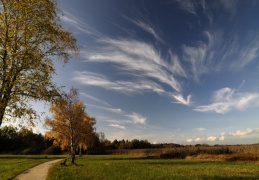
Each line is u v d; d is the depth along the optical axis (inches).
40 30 550.3
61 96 563.8
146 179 732.7
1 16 503.5
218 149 2310.5
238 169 1042.1
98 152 3513.8
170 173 884.6
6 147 3580.2
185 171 956.0
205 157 1998.0
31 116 510.3
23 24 529.3
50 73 563.8
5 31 514.6
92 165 1263.5
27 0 526.3
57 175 815.7
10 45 499.5
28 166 1150.3
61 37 585.3
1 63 499.5
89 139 1745.8
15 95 493.0
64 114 1524.4
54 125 1531.7
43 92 528.4
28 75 531.5
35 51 543.2
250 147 2204.7
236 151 2225.6
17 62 510.9
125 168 1079.0
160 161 1683.1
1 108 475.2
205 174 853.2
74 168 1085.1
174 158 2187.5
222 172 918.4
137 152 3038.9
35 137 3846.0
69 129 1550.2
